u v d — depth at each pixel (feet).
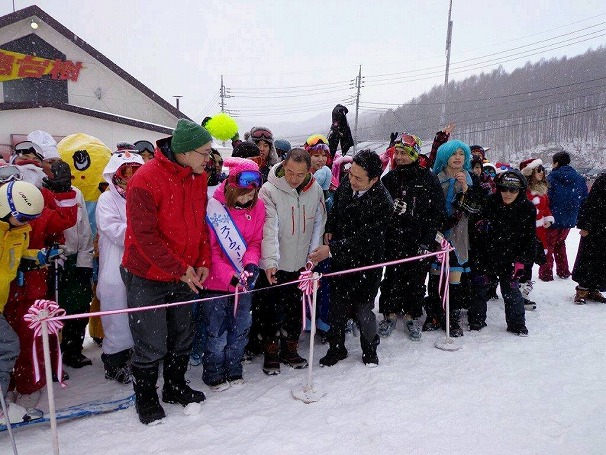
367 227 11.06
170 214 8.96
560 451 7.97
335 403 9.78
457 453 7.92
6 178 9.61
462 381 10.54
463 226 13.58
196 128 8.77
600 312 15.78
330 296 11.79
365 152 10.93
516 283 13.60
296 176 10.57
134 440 8.61
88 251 11.81
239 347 10.77
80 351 12.12
